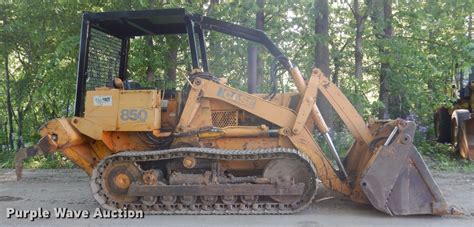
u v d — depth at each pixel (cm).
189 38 593
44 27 1020
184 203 550
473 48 1041
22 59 1173
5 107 1239
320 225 507
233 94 572
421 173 530
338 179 563
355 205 592
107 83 651
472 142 946
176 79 993
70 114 1106
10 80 1186
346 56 1163
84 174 884
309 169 545
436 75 1084
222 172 557
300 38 975
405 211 529
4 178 848
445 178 790
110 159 559
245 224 509
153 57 909
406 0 1022
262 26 952
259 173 573
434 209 528
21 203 637
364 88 1059
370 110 1148
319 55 1028
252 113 571
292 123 567
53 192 714
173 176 548
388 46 1016
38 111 1188
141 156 551
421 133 1204
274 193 539
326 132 579
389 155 528
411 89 1077
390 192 528
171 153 548
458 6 978
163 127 591
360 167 575
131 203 557
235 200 548
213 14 949
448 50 1069
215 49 973
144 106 557
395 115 1258
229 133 568
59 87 1012
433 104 1101
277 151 538
